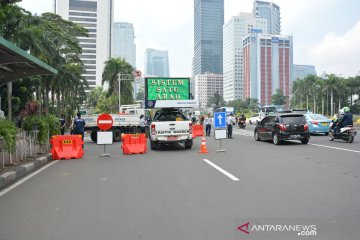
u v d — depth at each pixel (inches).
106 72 2469.2
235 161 491.8
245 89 5994.1
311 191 292.0
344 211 231.5
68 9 5201.8
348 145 687.1
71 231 201.0
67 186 333.4
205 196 280.5
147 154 608.1
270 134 775.7
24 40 1349.7
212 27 7598.4
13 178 376.8
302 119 738.8
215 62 7613.2
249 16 6510.8
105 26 5359.3
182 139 666.2
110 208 249.3
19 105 1684.3
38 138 589.6
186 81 917.8
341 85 3700.8
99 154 622.2
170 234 193.3
